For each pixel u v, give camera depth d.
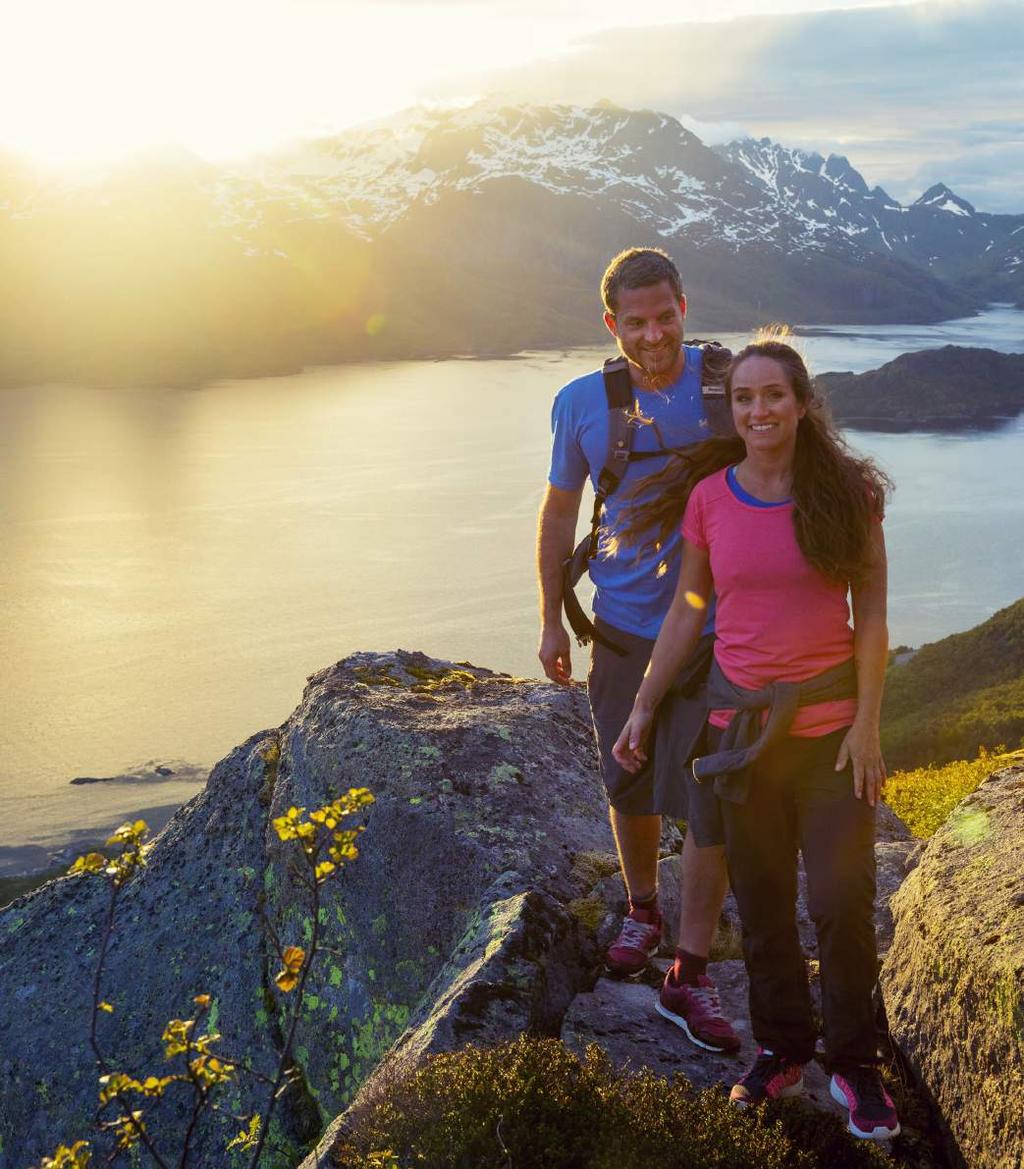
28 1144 4.80
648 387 4.03
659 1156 2.60
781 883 3.37
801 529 3.21
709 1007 3.71
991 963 2.94
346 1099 4.36
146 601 197.00
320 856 4.68
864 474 3.25
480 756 4.91
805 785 3.31
